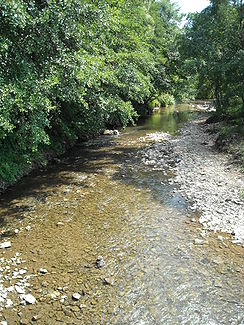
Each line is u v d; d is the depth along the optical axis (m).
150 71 25.88
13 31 7.66
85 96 14.51
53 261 6.79
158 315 5.25
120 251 7.17
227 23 20.17
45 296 5.70
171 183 11.80
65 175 12.86
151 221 8.66
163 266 6.59
